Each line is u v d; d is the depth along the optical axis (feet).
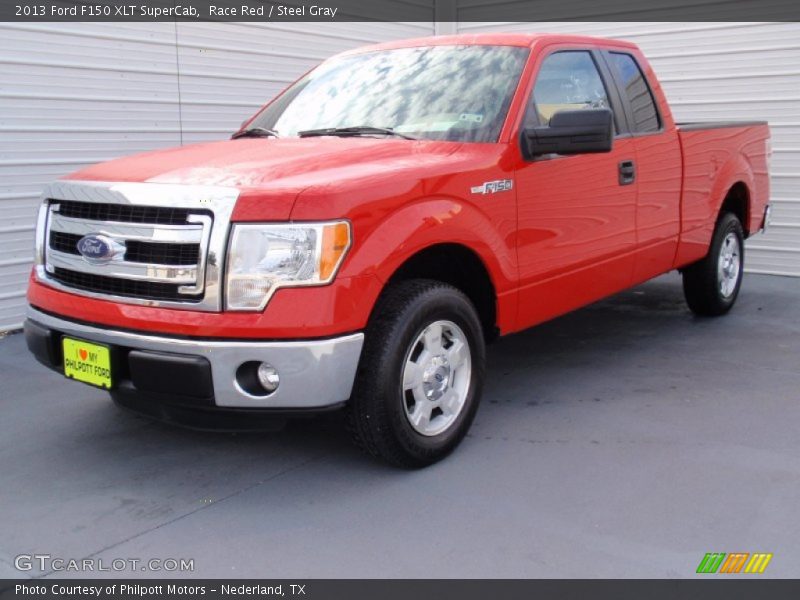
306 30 27.94
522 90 14.58
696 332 20.62
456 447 13.32
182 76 24.36
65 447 13.96
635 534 10.75
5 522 11.44
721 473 12.48
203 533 11.05
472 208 13.10
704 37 27.94
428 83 15.31
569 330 21.02
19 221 20.98
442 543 10.66
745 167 21.49
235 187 11.32
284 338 10.98
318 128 15.25
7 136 20.48
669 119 18.44
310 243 11.00
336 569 10.13
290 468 13.01
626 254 16.99
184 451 13.74
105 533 11.10
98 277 12.19
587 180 15.56
